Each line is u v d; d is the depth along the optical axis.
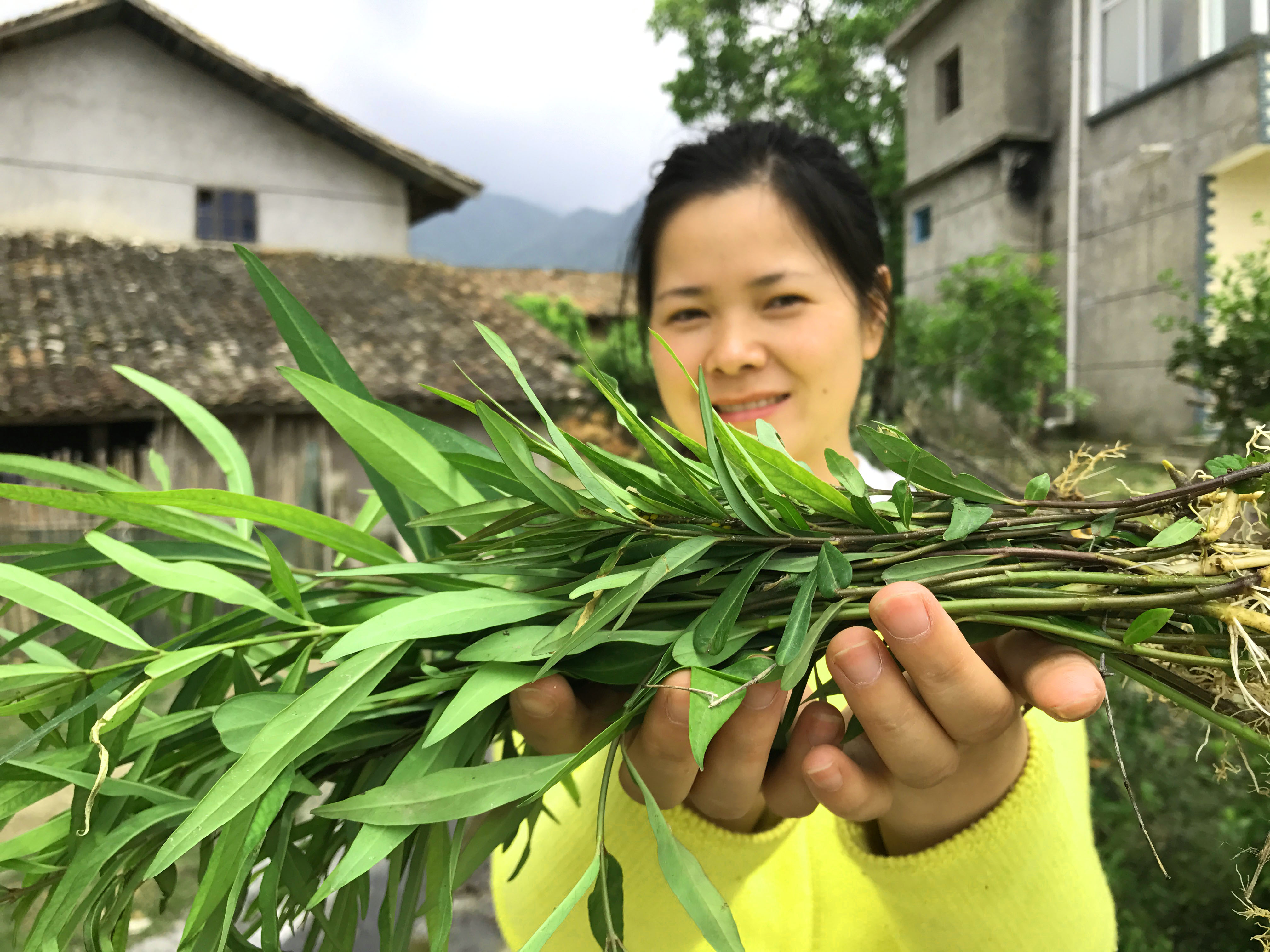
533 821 0.61
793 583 0.50
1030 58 6.59
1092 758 1.72
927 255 7.89
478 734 0.50
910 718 0.44
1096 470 0.65
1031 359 5.88
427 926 0.43
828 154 1.16
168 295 6.54
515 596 0.49
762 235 1.01
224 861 0.40
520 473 0.48
